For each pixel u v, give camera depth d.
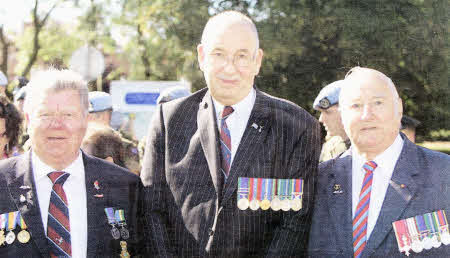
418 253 1.60
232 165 1.73
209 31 1.71
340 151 1.89
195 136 1.75
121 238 1.71
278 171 1.75
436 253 1.60
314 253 1.73
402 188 1.63
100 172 1.73
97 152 1.91
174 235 1.75
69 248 1.64
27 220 1.61
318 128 1.83
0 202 1.62
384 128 1.63
